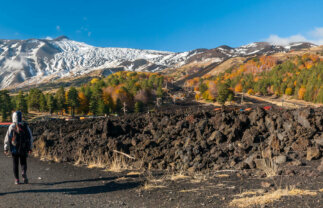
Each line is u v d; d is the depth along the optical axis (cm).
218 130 802
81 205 371
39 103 9738
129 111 11394
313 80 12375
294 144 639
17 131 494
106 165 666
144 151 725
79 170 630
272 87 15350
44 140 938
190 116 979
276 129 772
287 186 399
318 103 11069
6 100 8600
